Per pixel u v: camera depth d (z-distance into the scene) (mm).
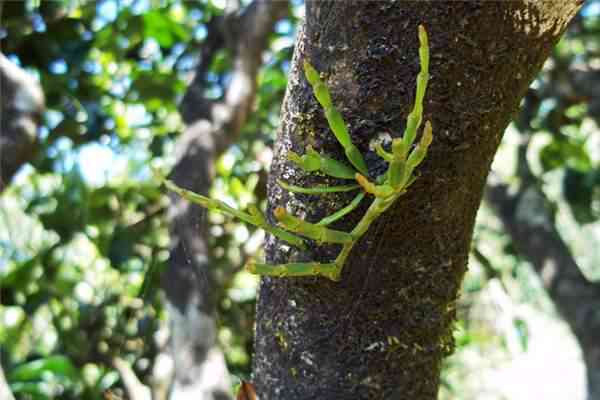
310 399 524
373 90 477
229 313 1320
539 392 3639
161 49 1586
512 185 1882
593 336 1685
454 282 520
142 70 1557
